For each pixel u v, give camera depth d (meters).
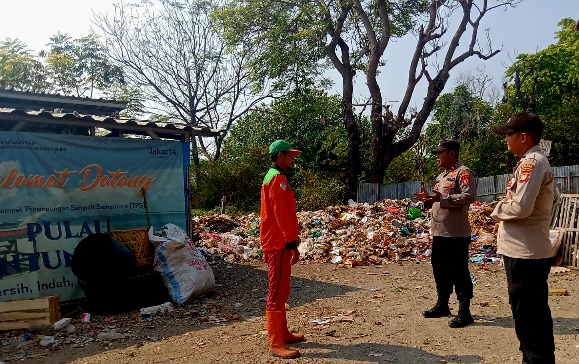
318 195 20.09
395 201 16.09
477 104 27.70
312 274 9.36
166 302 7.27
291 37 22.89
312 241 11.84
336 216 14.84
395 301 7.12
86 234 7.68
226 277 9.19
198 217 15.59
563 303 6.67
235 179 23.72
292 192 5.13
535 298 3.87
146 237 7.77
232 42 24.00
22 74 23.47
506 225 4.04
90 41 26.50
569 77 26.91
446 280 6.06
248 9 23.17
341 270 9.66
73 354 5.46
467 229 5.81
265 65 23.91
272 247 5.08
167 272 7.40
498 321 5.91
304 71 23.66
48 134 7.40
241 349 5.32
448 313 6.19
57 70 25.39
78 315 7.03
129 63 28.02
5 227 6.95
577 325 5.69
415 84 21.62
